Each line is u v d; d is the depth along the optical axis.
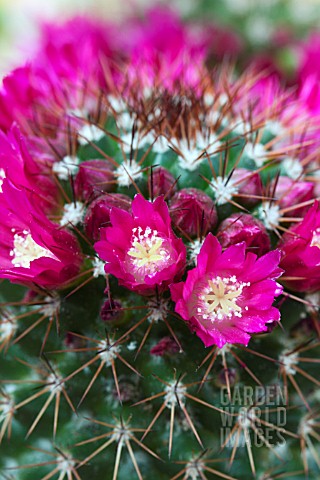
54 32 0.24
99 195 0.15
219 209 0.16
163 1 0.27
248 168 0.16
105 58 0.21
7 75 0.18
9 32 0.30
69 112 0.18
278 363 0.16
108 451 0.16
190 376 0.15
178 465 0.15
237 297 0.14
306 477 0.16
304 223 0.15
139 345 0.15
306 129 0.18
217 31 0.26
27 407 0.16
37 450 0.16
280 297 0.15
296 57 0.25
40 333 0.16
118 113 0.17
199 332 0.14
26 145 0.16
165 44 0.23
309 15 0.26
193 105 0.17
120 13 0.27
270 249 0.15
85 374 0.15
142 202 0.14
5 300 0.16
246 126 0.17
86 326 0.15
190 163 0.16
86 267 0.15
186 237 0.15
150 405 0.15
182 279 0.15
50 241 0.15
